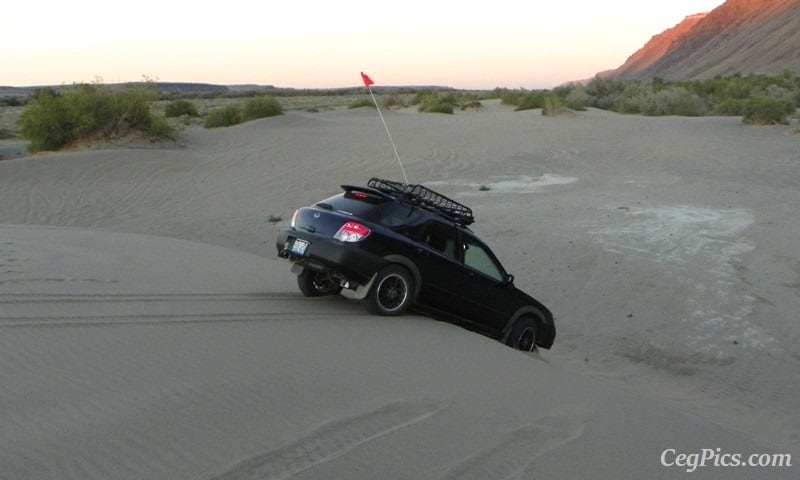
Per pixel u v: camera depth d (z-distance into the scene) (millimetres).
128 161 26203
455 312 8719
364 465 4059
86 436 4102
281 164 27703
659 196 20438
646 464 4645
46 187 22016
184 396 4824
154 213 19016
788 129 36344
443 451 4371
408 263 8102
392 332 7289
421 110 60656
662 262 13648
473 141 34969
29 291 7434
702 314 11227
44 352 5484
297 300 8594
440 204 9703
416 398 5242
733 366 9523
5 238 11633
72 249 10922
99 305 7160
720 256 13992
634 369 9383
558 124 43750
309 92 172375
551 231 16047
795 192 20859
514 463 4336
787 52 159000
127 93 32125
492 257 9078
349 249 7812
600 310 11508
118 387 4906
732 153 29547
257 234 16422
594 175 25438
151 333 6277
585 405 5684
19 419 4254
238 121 45719
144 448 4020
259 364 5648
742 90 64125
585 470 4379
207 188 22844
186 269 10055
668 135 36250
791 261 13578
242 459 3969
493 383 5895
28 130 31172
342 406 4922
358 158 29156
